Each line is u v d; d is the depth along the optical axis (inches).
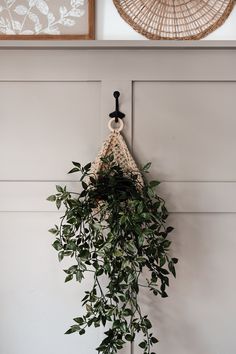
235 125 44.0
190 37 44.3
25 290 44.0
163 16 44.5
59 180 44.0
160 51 43.6
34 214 44.1
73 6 44.2
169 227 40.2
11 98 44.1
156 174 44.0
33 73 43.8
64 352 43.8
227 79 43.6
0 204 43.8
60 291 44.1
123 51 43.6
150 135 44.0
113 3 44.6
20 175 44.1
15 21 44.2
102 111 43.6
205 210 43.8
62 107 44.1
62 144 44.1
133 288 37.4
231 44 42.7
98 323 37.8
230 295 44.0
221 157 44.0
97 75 43.6
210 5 44.3
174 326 43.9
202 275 44.1
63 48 43.4
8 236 44.1
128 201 36.6
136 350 43.6
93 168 41.6
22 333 43.9
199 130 44.0
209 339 43.9
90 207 38.2
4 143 44.2
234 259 44.1
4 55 43.8
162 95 44.0
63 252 38.1
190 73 43.6
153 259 38.0
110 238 36.0
